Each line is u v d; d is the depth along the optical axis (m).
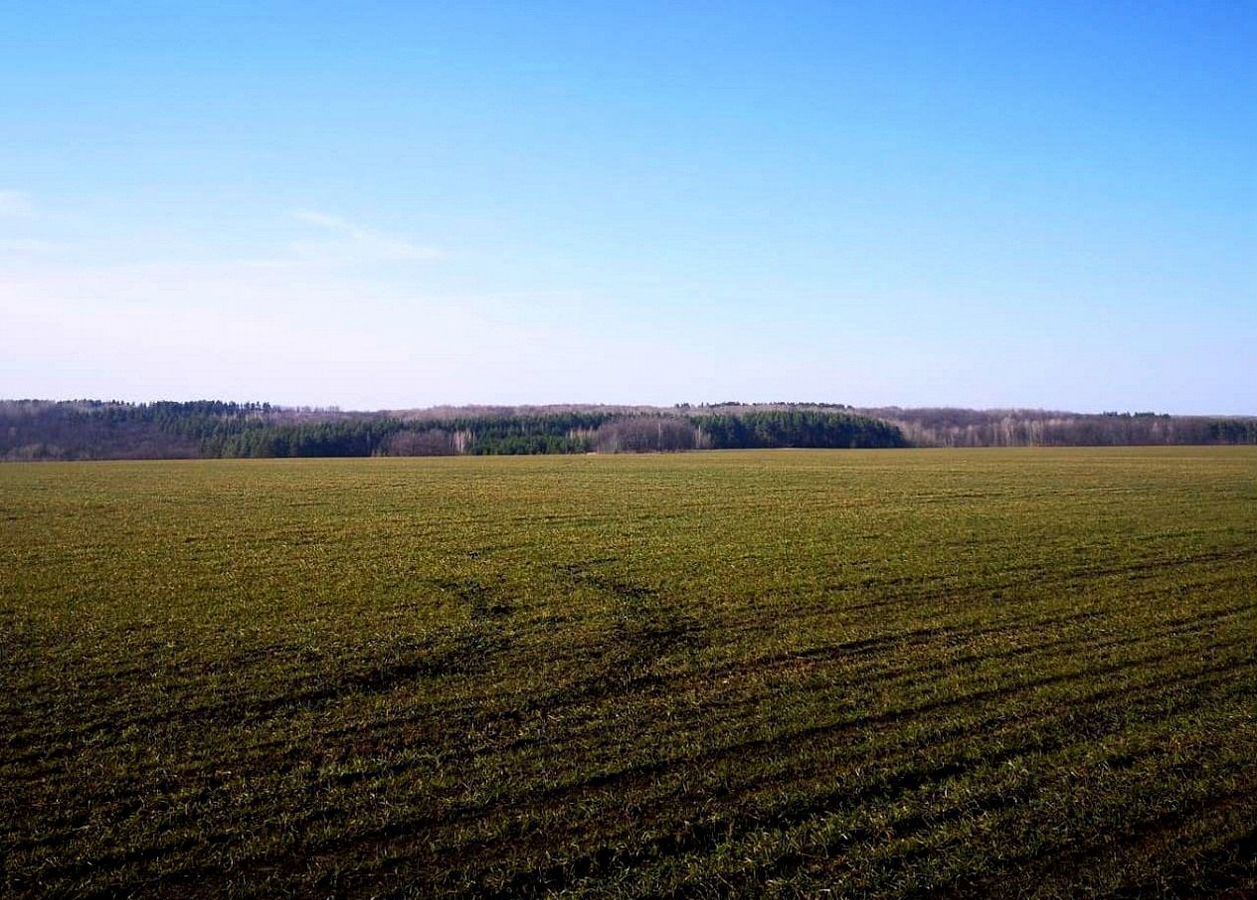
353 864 8.85
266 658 16.59
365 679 15.34
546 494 52.62
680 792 10.38
